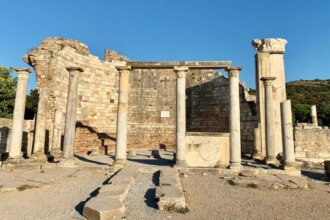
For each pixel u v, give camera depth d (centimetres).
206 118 2705
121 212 685
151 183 1092
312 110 2995
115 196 791
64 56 2369
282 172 1373
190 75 2880
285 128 1458
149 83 2992
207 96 2745
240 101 2422
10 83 2634
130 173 1201
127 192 923
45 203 809
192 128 2778
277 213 748
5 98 2612
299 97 7700
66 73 2386
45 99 1791
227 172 1365
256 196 941
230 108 1441
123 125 1495
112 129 2714
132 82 2981
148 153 2392
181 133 1440
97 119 2617
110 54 2922
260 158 1867
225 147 1452
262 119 1955
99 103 2655
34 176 1158
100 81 2692
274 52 2025
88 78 2600
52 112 2181
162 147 2878
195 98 2817
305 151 2153
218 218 693
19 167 1393
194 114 2791
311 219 702
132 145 2869
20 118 1503
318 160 2139
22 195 907
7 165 1386
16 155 1462
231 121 1425
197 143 1458
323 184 1238
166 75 3003
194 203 833
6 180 1074
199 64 1503
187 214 721
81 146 2392
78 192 949
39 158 1620
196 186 1083
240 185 1105
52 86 2231
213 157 1438
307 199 923
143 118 2930
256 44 2089
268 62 2012
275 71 2009
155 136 2905
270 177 1247
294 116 4634
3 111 2562
